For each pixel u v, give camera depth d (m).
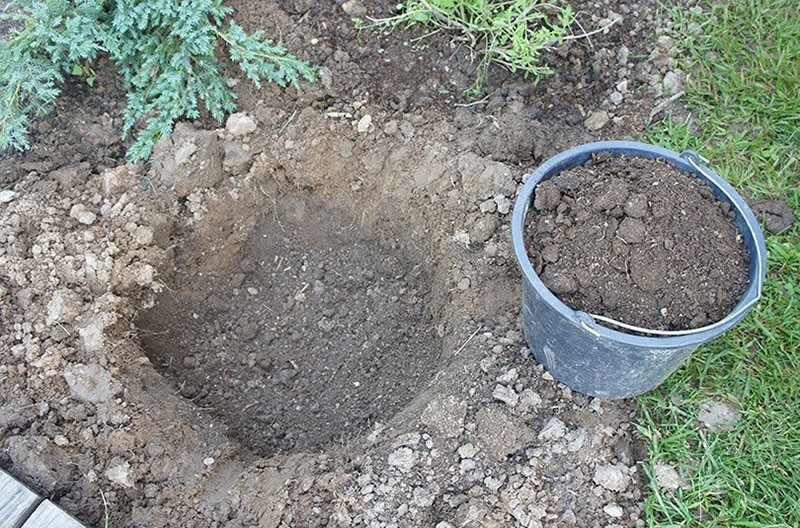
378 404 1.34
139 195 1.39
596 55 1.51
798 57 1.51
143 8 1.42
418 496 1.17
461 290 1.34
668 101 1.48
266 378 1.39
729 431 1.23
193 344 1.41
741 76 1.49
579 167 1.22
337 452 1.25
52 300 1.28
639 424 1.22
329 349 1.41
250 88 1.46
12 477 1.17
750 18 1.55
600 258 1.14
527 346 1.27
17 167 1.42
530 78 1.49
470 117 1.45
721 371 1.27
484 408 1.22
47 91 1.41
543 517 1.16
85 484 1.19
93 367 1.25
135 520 1.19
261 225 1.48
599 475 1.18
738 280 1.13
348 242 1.49
